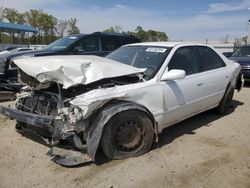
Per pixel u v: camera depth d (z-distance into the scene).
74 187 3.51
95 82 4.12
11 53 8.76
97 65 4.14
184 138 5.09
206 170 3.99
